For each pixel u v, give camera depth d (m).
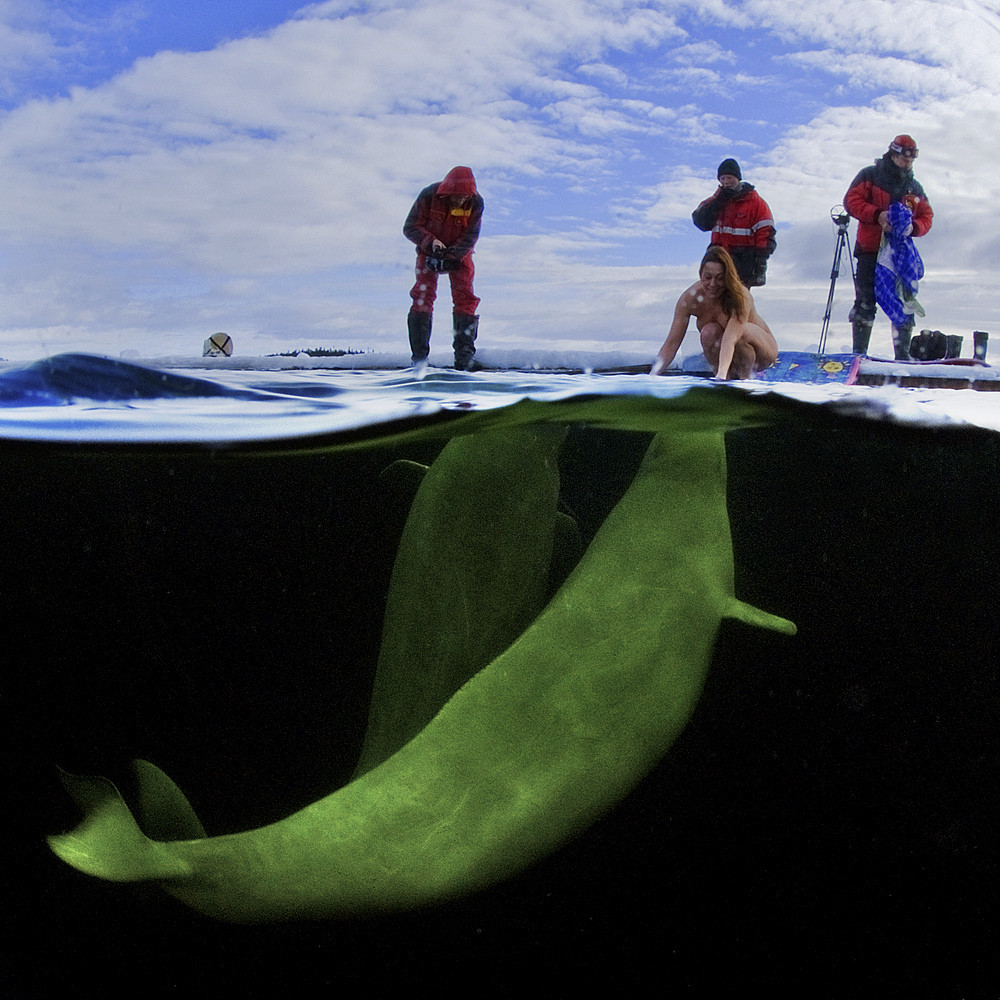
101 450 5.14
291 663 5.98
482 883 3.57
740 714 5.38
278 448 5.10
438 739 3.73
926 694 5.79
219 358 7.79
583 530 6.12
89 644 6.14
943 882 4.23
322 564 7.65
